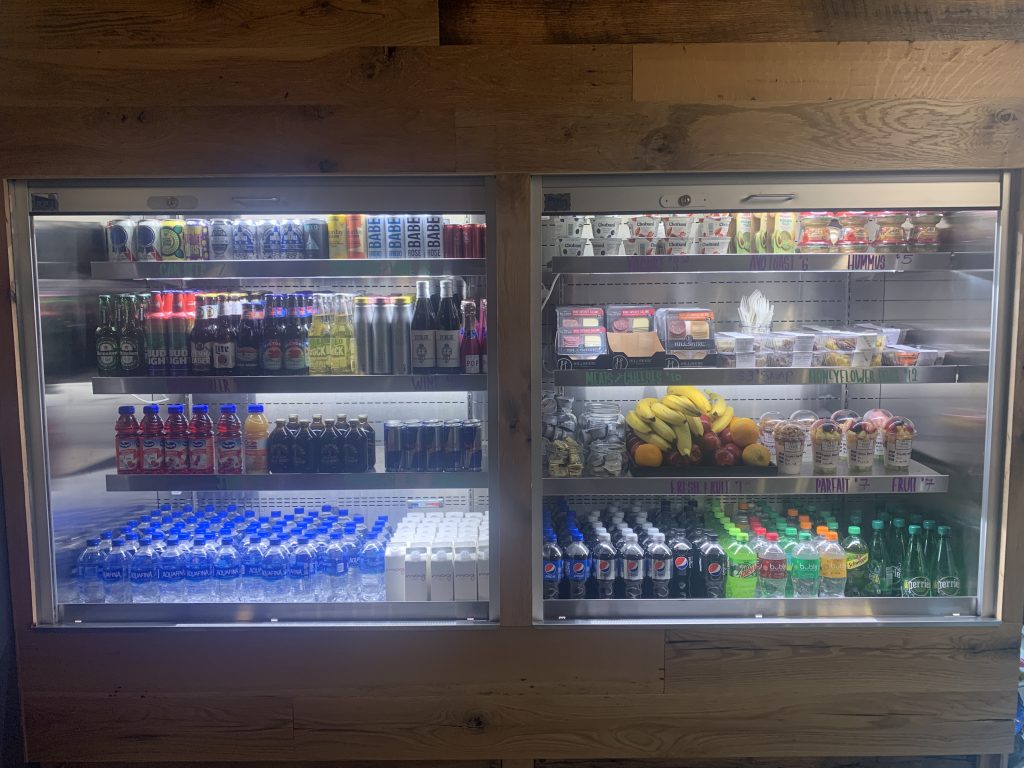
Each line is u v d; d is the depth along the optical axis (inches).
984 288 89.0
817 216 94.0
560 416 99.6
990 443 88.7
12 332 86.8
